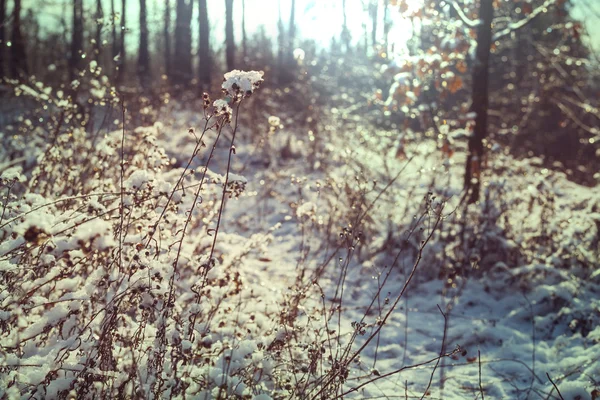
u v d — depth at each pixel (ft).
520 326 16.56
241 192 10.19
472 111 26.35
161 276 8.94
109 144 14.71
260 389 9.78
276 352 10.19
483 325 16.16
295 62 70.08
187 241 12.85
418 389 12.62
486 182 23.99
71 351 8.93
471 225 20.68
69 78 44.42
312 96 44.78
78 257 9.50
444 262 19.57
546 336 15.90
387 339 15.16
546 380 13.20
